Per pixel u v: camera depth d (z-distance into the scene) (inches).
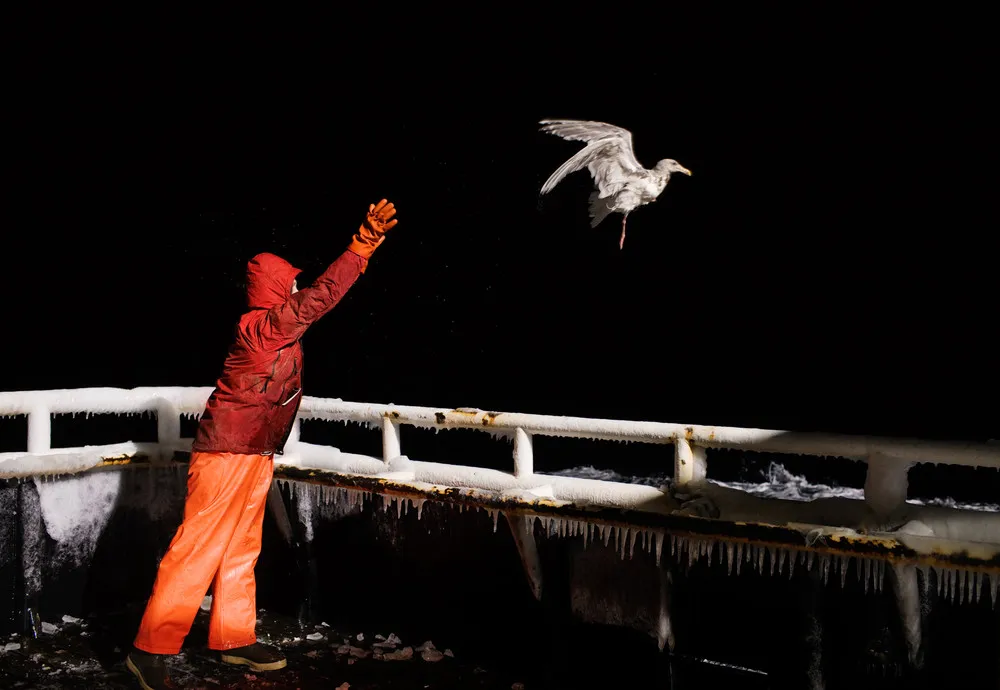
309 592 204.4
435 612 188.7
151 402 207.5
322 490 200.7
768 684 153.0
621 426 157.3
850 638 145.7
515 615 178.5
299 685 173.6
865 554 133.8
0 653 185.3
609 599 167.6
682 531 149.1
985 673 136.2
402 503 191.6
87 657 184.4
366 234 160.6
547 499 163.3
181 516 213.6
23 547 194.4
